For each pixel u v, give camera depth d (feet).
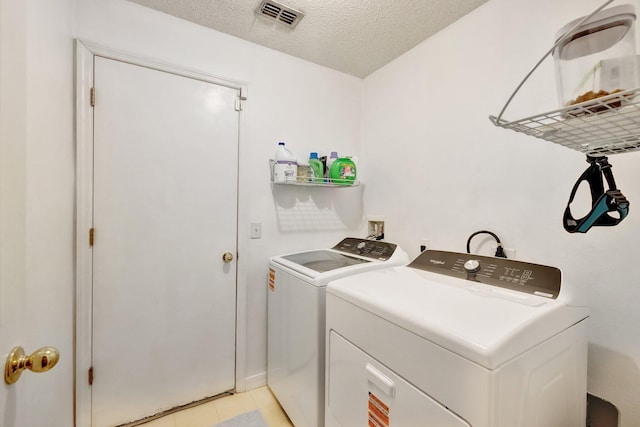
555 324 2.74
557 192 3.90
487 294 3.24
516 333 2.32
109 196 4.71
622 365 3.34
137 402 5.00
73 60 4.37
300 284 4.74
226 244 5.77
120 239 4.82
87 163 4.51
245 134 5.93
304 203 6.74
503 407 2.16
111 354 4.77
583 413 3.15
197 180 5.47
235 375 5.91
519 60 4.29
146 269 5.05
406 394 2.71
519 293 3.22
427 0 4.68
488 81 4.69
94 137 4.58
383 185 6.93
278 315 5.56
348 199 7.41
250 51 5.98
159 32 5.08
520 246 4.30
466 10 4.93
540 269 3.36
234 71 5.81
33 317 3.08
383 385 2.96
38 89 3.22
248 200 6.00
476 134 4.88
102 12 4.61
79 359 4.49
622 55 1.92
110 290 4.75
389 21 5.24
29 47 2.98
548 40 3.97
